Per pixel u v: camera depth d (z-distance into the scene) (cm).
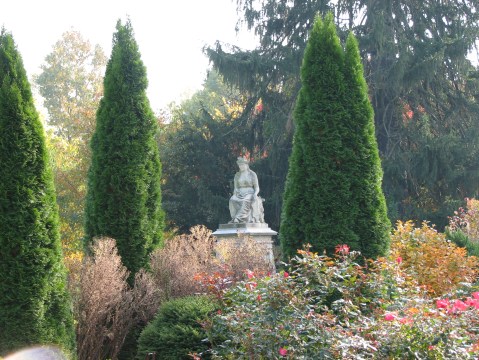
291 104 2323
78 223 2217
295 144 902
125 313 878
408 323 516
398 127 2319
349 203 853
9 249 704
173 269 947
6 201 708
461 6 2306
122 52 1028
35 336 699
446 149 2089
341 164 865
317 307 580
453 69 2230
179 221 2502
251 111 2519
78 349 814
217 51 2348
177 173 2558
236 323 575
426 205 2314
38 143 740
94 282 818
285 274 596
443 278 880
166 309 784
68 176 2327
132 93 1022
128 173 996
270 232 1466
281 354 514
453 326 506
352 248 840
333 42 898
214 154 2545
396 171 2133
